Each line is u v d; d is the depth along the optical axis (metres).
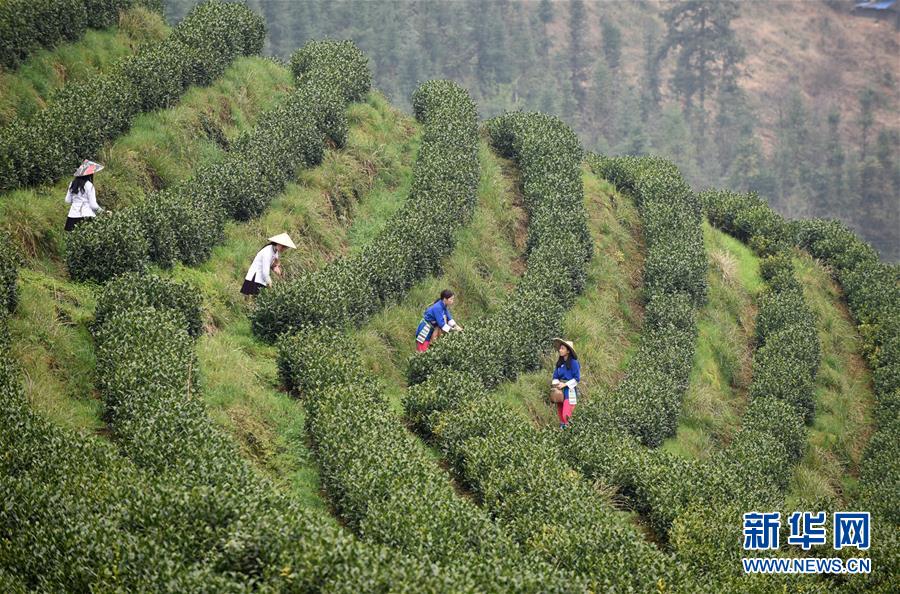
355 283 45.75
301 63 69.56
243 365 38.34
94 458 28.27
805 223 83.38
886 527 42.00
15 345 33.22
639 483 39.81
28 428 28.47
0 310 33.56
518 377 47.97
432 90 72.81
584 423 45.59
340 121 61.38
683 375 55.41
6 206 41.09
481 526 29.64
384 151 63.59
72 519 24.62
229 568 24.39
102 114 49.59
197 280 43.75
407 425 40.31
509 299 53.75
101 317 36.91
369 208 58.59
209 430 30.88
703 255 66.38
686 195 73.31
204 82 59.91
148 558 23.55
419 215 54.31
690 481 39.81
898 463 54.69
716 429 55.41
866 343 71.94
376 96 70.50
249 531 24.86
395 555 25.64
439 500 30.20
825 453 58.84
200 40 60.91
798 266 77.56
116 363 33.62
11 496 25.33
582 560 30.20
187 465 28.36
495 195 63.69
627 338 59.81
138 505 25.61
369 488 30.45
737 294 68.94
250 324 42.84
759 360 63.38
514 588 25.92
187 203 45.94
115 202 46.69
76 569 23.33
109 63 57.56
